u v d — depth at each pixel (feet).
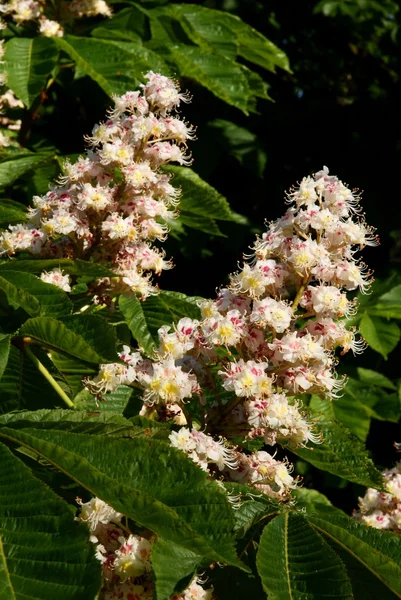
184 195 16.48
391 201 29.35
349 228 10.53
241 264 26.05
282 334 10.39
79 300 13.37
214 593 9.20
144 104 13.00
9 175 16.26
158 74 13.19
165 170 16.51
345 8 32.73
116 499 7.51
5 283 10.55
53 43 18.03
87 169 12.94
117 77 17.42
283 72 31.76
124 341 13.64
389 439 25.58
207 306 10.38
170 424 9.98
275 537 8.45
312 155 29.40
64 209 12.91
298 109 30.01
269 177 27.96
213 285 25.95
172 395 10.22
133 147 13.07
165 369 10.25
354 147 29.89
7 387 11.10
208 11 21.91
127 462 7.82
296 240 10.37
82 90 23.75
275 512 9.03
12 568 6.95
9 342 9.98
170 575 8.04
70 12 21.39
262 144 25.55
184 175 16.60
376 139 30.17
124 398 12.03
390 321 22.31
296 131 29.09
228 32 21.58
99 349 9.79
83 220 12.94
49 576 6.90
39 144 21.88
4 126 21.67
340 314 10.32
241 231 25.46
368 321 21.81
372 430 25.63
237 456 10.47
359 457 11.59
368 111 30.42
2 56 17.80
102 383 10.59
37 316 10.53
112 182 13.52
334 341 10.36
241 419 10.41
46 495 7.33
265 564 8.08
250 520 9.11
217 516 7.47
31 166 16.46
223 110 25.52
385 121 30.45
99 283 13.37
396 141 30.25
